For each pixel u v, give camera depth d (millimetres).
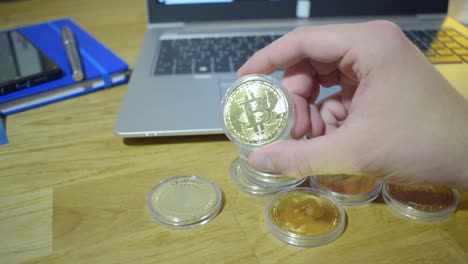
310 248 202
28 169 254
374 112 201
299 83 257
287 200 229
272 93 244
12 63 328
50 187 240
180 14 407
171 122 273
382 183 240
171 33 395
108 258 196
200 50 365
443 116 197
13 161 261
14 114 308
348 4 415
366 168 209
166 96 300
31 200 231
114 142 278
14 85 303
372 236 207
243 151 248
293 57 244
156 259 195
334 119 277
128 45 419
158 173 251
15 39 372
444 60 340
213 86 312
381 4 416
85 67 344
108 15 499
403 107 198
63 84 319
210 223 216
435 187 234
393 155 202
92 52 371
